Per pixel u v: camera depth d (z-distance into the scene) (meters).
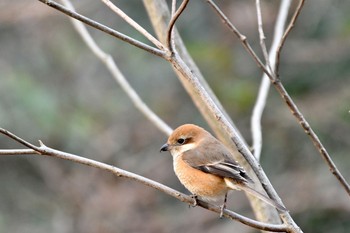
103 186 14.07
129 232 13.78
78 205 14.07
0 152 5.90
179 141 7.54
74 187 14.20
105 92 15.59
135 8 15.38
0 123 13.91
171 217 14.41
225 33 15.37
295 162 14.88
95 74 15.77
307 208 14.56
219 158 7.16
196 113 15.33
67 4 8.56
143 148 15.07
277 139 14.97
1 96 14.04
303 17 15.40
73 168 14.59
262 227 5.91
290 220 5.84
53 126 14.28
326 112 14.69
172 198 14.74
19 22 15.35
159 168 14.88
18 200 14.71
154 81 15.54
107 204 13.84
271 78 5.82
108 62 8.35
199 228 14.40
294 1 14.95
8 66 15.09
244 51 15.33
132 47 15.48
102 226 13.71
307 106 14.83
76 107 15.24
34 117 14.10
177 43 8.09
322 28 15.39
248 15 15.23
